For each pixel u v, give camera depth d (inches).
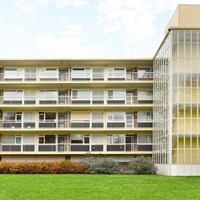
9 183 1230.3
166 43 1909.4
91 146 2303.2
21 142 2321.6
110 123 2321.6
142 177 1566.2
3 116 2337.6
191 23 1914.4
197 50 1819.6
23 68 2369.6
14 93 2349.9
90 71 2358.5
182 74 1807.3
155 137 2167.8
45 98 2341.3
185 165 1744.6
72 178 1489.9
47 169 1983.3
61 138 2336.4
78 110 2340.1
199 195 890.1
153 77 2287.2
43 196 858.1
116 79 2352.4
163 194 906.1
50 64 2362.2
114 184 1194.6
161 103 2003.0
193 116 1786.4
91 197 842.8
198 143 1766.7
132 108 2317.9
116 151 2285.9
